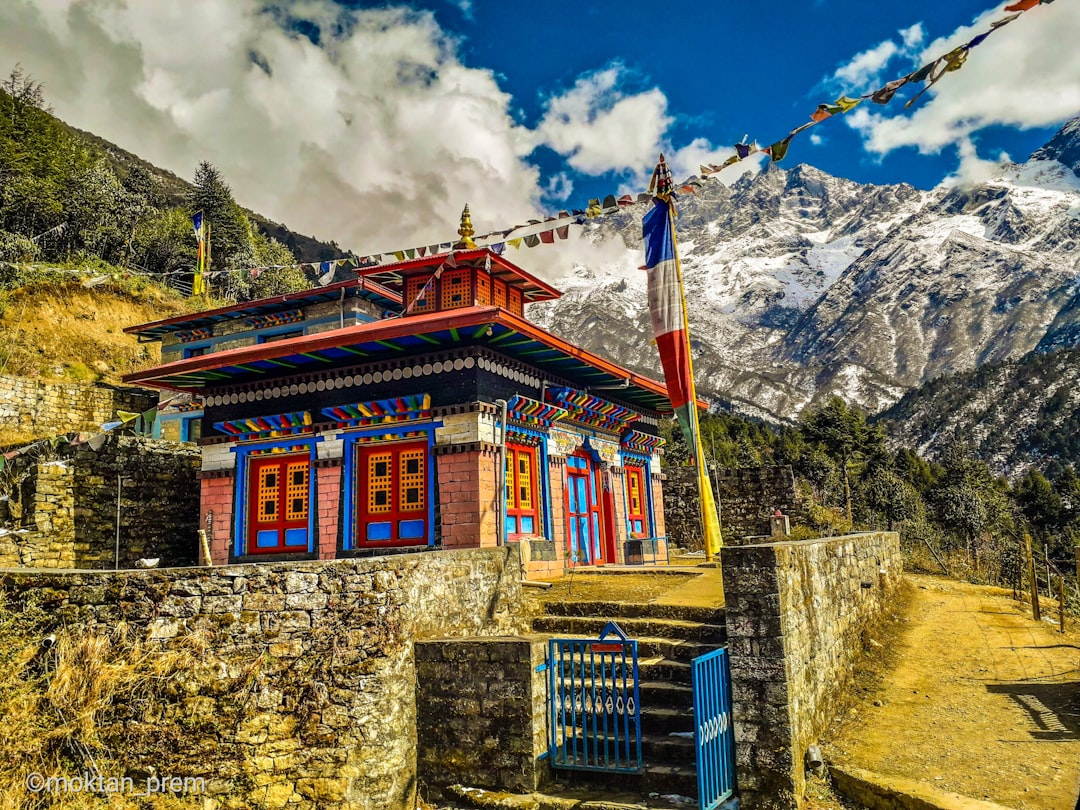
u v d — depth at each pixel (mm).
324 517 16594
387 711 9414
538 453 18094
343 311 28641
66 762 8492
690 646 11078
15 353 35312
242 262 59688
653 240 14688
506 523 16297
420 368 16297
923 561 30297
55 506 17562
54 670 8789
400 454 16297
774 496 32469
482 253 18484
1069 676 11805
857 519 37625
